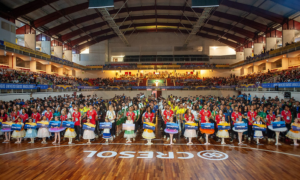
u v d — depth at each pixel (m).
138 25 38.53
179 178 5.33
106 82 38.72
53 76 29.59
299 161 6.61
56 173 5.66
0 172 5.72
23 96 17.58
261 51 32.16
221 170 5.86
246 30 33.16
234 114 9.11
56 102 11.84
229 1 25.64
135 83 39.88
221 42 42.97
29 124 8.95
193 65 41.28
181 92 35.12
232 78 38.44
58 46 34.56
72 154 7.34
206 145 8.59
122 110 11.40
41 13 24.45
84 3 25.48
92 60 43.00
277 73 26.12
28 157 7.01
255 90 23.41
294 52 22.75
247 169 5.93
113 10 29.84
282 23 25.62
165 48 44.16
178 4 29.66
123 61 43.56
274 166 6.16
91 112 8.92
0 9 20.38
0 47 19.23
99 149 7.97
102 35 41.84
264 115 9.43
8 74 19.50
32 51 24.73
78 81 36.38
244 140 9.46
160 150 7.83
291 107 10.27
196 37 43.56
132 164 6.34
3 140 9.53
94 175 5.52
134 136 9.47
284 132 9.46
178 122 11.16
